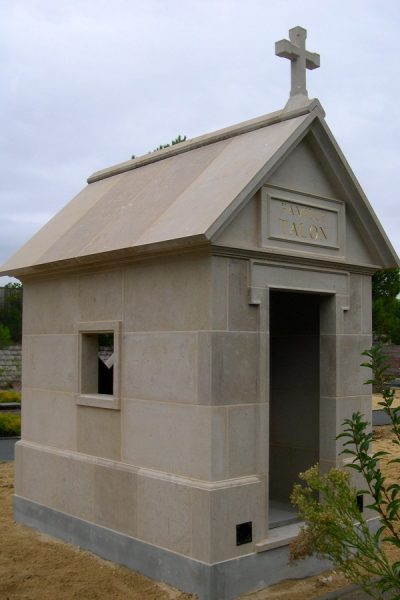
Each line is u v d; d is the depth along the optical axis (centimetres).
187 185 612
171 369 560
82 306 668
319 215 614
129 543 587
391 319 3241
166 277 570
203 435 526
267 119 615
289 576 560
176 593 529
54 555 629
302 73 613
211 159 631
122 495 599
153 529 563
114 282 628
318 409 676
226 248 530
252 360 554
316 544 423
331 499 419
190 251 540
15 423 1459
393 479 1001
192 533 525
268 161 545
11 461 1190
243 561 528
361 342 655
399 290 3359
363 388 652
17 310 2897
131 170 763
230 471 532
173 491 544
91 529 632
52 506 689
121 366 614
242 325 548
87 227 690
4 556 627
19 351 2772
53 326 708
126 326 611
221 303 534
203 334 532
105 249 604
